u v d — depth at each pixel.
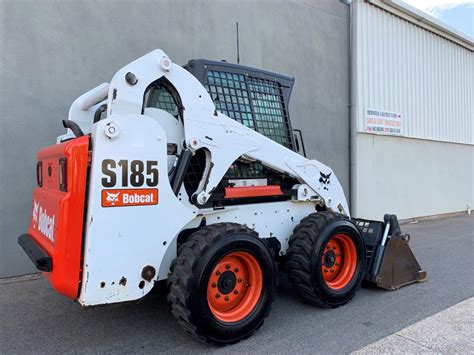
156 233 2.97
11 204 5.15
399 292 4.55
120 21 6.00
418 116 11.41
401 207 10.91
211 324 2.99
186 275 2.91
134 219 2.87
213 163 3.36
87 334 3.42
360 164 9.73
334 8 9.25
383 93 10.30
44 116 5.38
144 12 6.23
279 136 4.17
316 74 8.83
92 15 5.74
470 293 4.50
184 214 3.13
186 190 3.42
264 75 4.08
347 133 9.52
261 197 3.91
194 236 3.11
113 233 2.78
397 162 10.79
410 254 4.86
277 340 3.26
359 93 9.64
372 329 3.48
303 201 4.20
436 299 4.29
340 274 4.20
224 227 3.18
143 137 2.91
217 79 3.71
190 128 3.26
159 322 3.67
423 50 11.64
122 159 2.81
